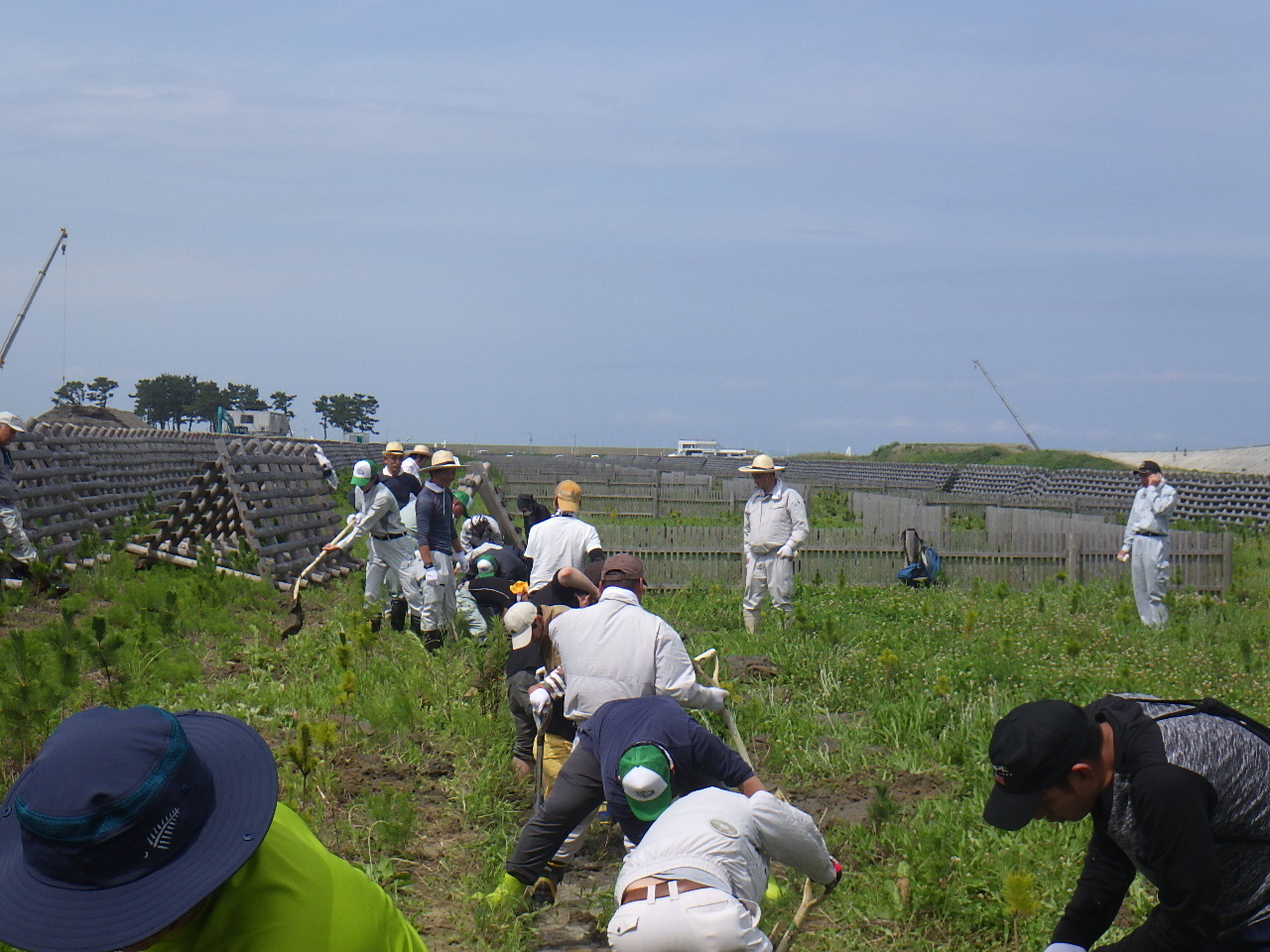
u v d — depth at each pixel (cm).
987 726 765
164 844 149
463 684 831
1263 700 908
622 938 306
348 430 15412
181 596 1116
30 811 143
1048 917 468
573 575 633
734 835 324
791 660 1018
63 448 1611
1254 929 264
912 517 2055
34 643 792
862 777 686
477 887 505
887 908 488
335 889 175
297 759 564
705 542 1678
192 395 13438
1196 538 1733
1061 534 1748
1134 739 266
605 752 431
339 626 1071
